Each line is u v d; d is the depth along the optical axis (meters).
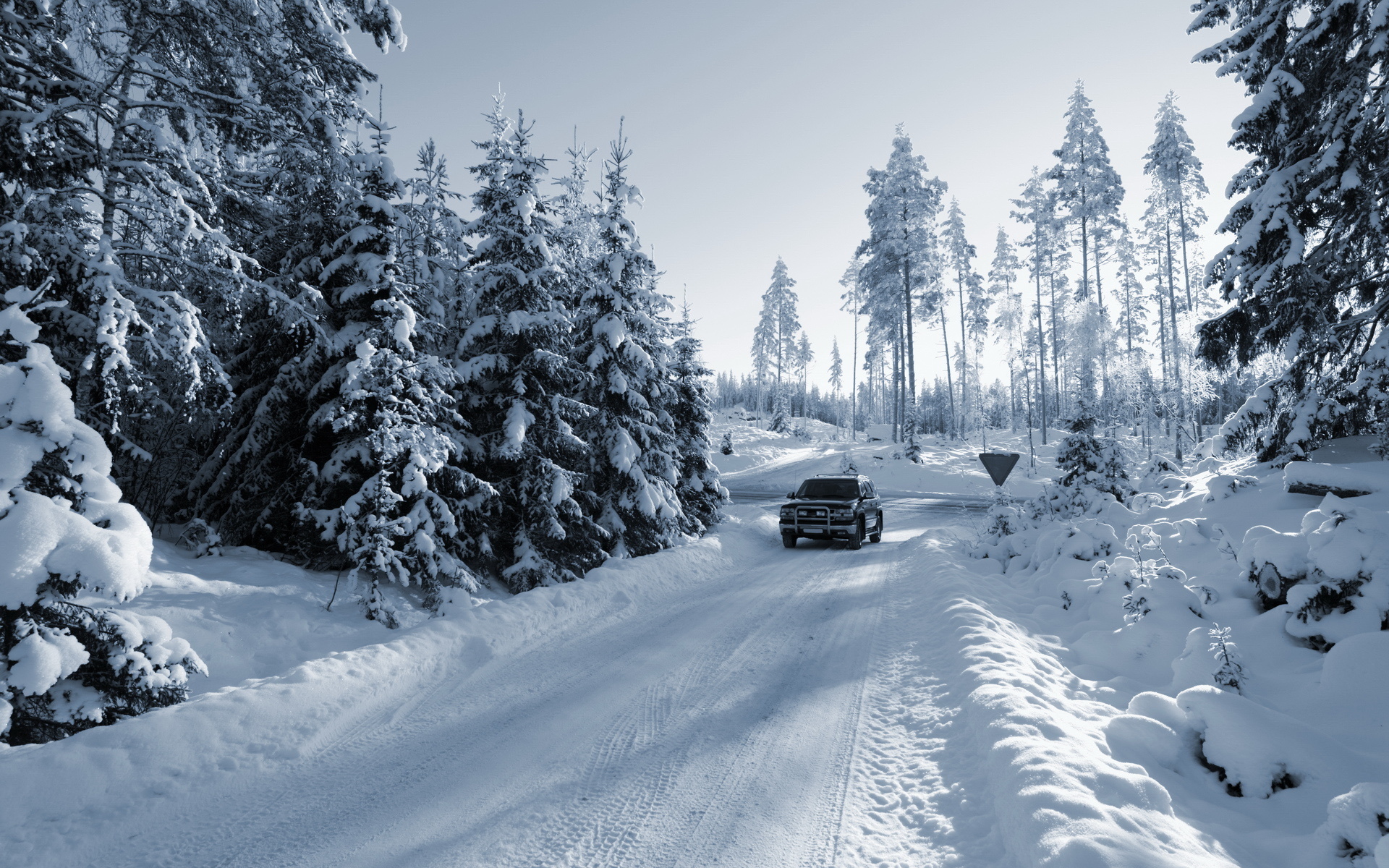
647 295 15.74
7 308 5.23
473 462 10.87
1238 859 3.28
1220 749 4.31
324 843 3.80
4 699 4.48
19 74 7.07
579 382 13.23
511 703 6.03
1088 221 50.06
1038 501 13.09
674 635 8.24
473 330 10.94
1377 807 3.20
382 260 9.07
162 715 5.10
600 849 3.65
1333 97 10.75
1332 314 11.18
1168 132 46.78
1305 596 5.90
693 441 17.59
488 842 3.75
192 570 7.88
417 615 8.44
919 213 45.25
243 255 7.81
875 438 62.84
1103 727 4.82
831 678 6.51
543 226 12.02
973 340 63.66
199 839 3.86
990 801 3.85
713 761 4.73
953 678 5.95
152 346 6.88
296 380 9.39
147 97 8.93
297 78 9.32
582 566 11.66
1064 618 8.28
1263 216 10.93
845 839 3.71
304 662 6.70
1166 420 39.94
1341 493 8.28
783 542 17.20
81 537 4.77
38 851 3.72
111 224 7.47
